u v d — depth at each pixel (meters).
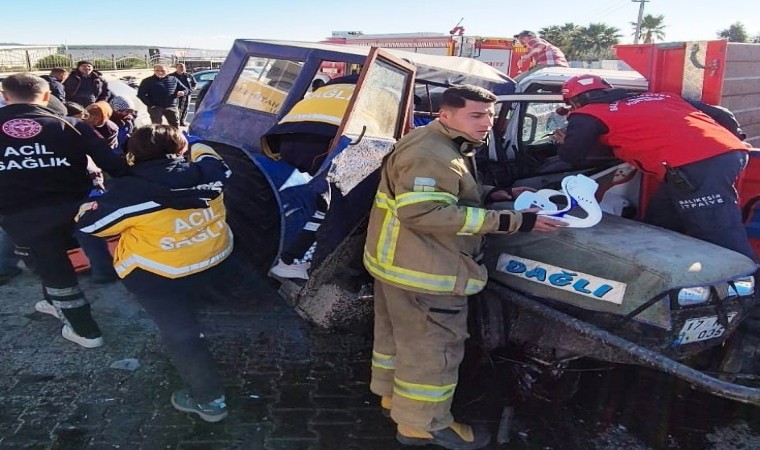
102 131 4.83
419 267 2.58
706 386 2.29
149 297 2.86
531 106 4.39
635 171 3.98
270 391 3.30
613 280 2.71
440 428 2.71
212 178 2.96
